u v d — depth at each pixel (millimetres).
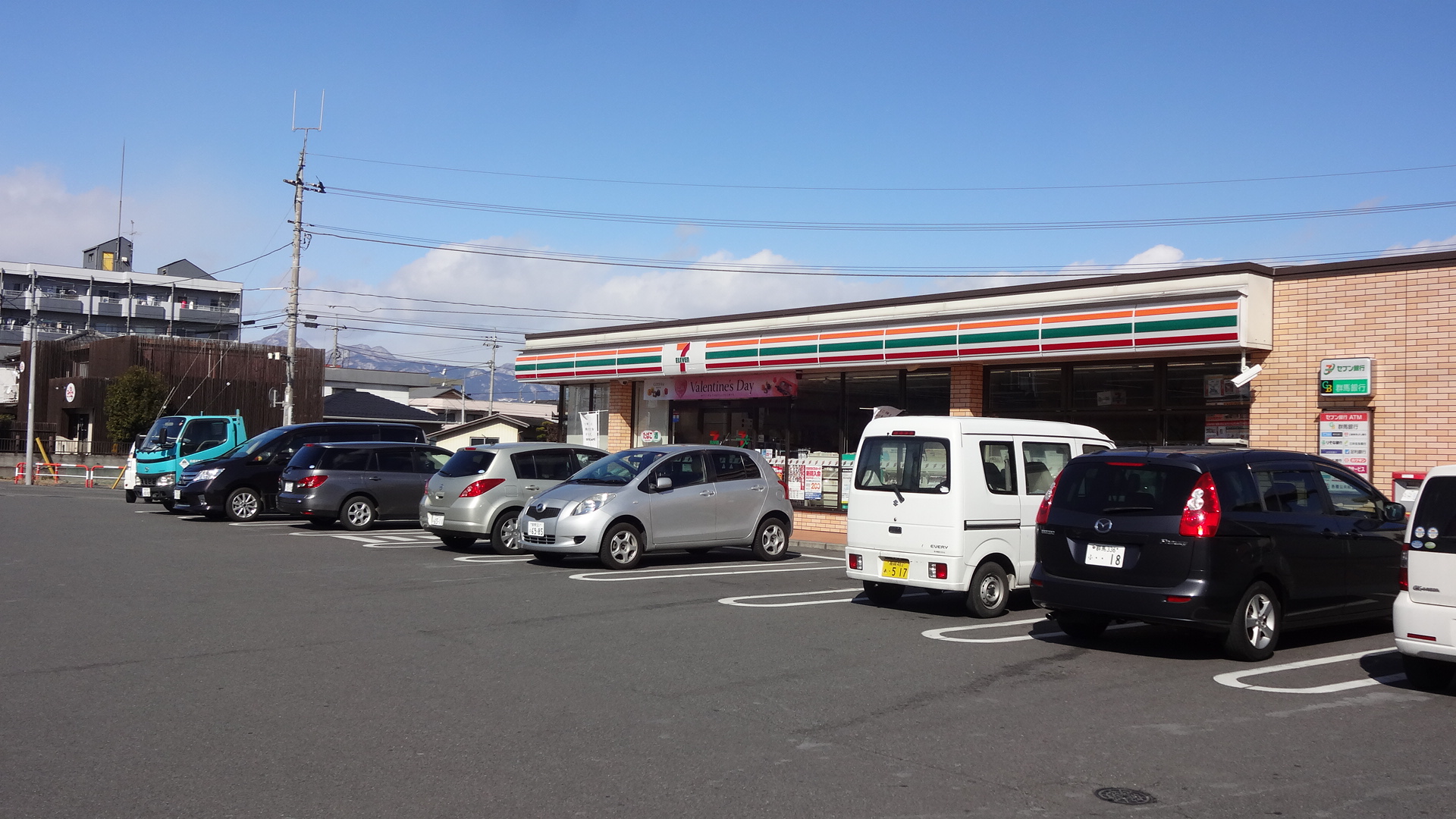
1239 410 15391
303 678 7520
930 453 11039
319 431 22094
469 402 84750
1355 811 5031
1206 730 6469
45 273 77250
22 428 49375
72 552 14977
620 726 6348
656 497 14438
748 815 4887
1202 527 8453
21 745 5871
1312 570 9102
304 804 4973
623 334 24062
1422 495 7652
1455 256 13445
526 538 14461
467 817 4812
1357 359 14109
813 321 20250
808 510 20797
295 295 34312
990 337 17234
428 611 10398
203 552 15227
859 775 5504
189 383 52750
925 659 8539
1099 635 9797
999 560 11062
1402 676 8156
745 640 9164
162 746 5863
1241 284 14664
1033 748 6043
